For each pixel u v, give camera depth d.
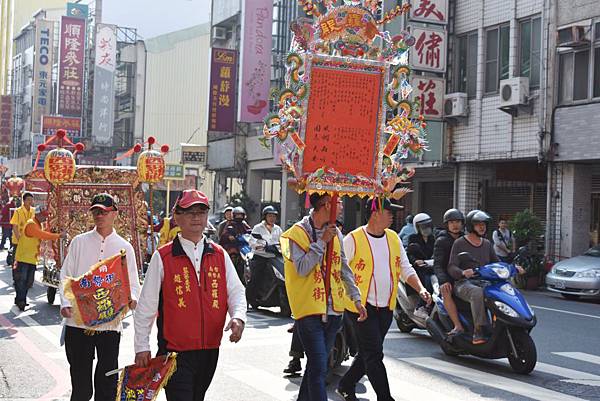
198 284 4.42
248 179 32.81
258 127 31.83
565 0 18.53
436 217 24.88
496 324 7.79
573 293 15.27
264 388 6.99
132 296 5.60
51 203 12.03
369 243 6.13
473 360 8.59
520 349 7.77
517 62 19.95
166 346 4.39
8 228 23.84
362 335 6.00
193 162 36.25
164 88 47.44
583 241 18.52
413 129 5.43
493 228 21.77
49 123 47.88
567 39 18.22
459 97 20.88
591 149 17.66
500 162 21.03
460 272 8.11
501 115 20.22
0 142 59.97
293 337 7.48
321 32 5.29
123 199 12.61
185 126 46.53
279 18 30.38
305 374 5.50
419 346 9.49
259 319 11.45
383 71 5.35
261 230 12.52
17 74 70.25
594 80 17.83
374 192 5.36
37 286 15.29
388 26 21.05
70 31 48.88
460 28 21.73
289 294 5.41
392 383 7.31
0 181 31.94
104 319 5.42
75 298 5.38
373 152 5.35
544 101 18.78
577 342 9.85
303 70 5.22
